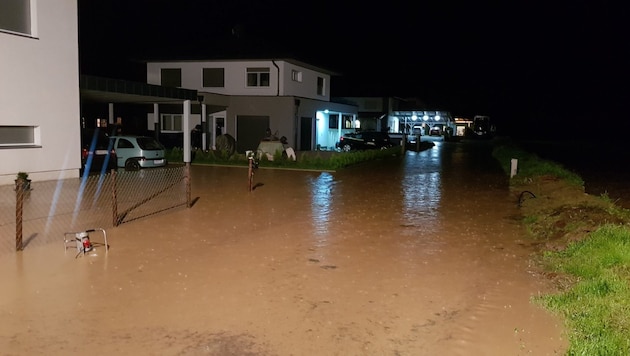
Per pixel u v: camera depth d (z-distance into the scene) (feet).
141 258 26.48
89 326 18.01
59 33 49.60
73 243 29.19
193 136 100.42
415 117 191.31
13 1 45.32
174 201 44.65
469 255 28.22
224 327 18.13
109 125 91.20
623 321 17.24
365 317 19.30
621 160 98.37
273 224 35.78
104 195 46.55
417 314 19.65
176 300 20.62
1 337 17.06
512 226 36.24
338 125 135.33
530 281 23.65
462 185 59.52
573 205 37.78
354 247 29.71
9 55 44.83
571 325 17.80
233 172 69.82
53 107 49.49
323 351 16.51
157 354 16.05
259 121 102.32
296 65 109.09
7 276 23.22
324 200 46.98
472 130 204.95
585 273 23.20
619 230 27.17
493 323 18.80
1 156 44.98
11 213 37.45
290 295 21.45
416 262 26.73
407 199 48.34
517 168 69.92
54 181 50.47
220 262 26.11
